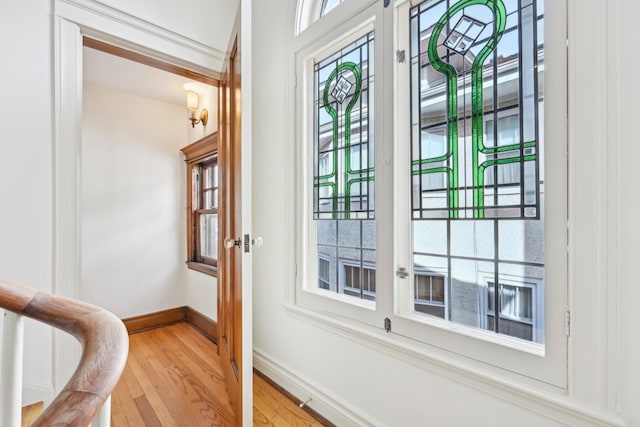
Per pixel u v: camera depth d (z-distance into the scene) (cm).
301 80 183
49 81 145
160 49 182
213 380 204
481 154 114
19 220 137
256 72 216
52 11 147
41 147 143
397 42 136
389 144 137
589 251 87
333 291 173
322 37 169
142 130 301
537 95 101
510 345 104
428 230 129
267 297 208
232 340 177
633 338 81
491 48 112
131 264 291
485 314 114
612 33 84
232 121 177
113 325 47
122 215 288
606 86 84
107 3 163
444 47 124
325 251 179
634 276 81
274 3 200
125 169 291
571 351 90
